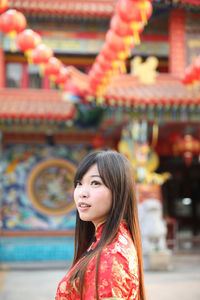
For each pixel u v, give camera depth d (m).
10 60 15.63
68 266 13.09
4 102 13.85
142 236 12.40
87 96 10.04
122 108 11.03
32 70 15.73
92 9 14.72
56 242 14.27
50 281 10.84
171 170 19.77
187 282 10.46
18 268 12.78
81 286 1.75
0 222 13.92
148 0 4.90
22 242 14.11
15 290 9.66
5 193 14.28
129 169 1.99
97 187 1.93
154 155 12.76
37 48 6.68
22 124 14.01
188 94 11.51
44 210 14.39
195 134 13.18
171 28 14.82
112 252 1.75
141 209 12.30
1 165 14.28
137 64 11.51
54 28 15.49
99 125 13.26
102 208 1.93
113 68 7.12
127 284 1.70
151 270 12.17
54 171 14.61
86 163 1.98
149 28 15.98
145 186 12.24
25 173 14.45
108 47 6.20
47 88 15.75
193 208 20.92
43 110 13.17
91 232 2.25
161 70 16.45
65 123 13.58
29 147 14.52
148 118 11.52
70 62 15.91
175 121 11.70
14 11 5.94
